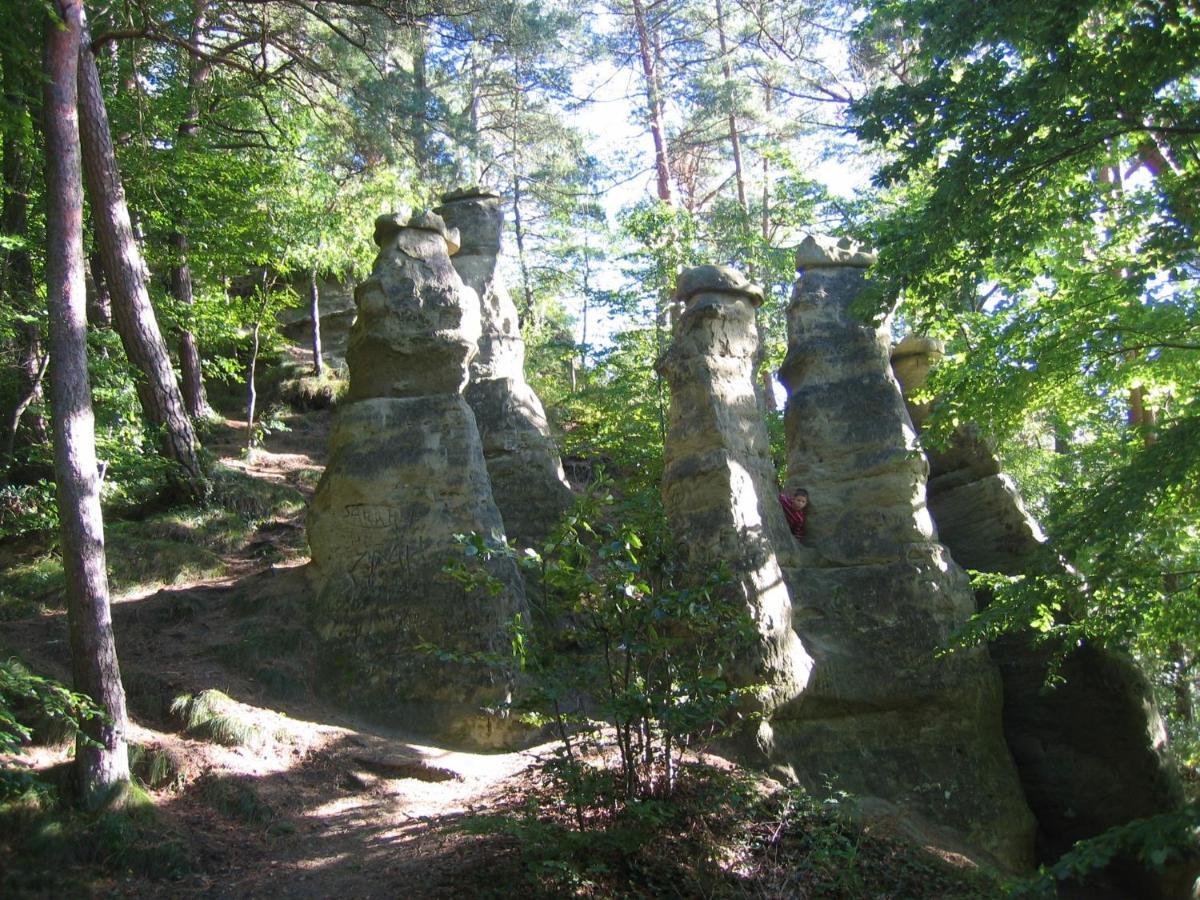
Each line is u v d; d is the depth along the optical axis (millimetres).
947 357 15156
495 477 15578
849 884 8406
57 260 9508
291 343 26938
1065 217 11641
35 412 17109
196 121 21000
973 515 14898
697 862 8023
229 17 22359
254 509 17172
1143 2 9586
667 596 7938
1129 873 12578
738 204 25875
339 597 11781
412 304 12547
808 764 11273
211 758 9656
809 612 12234
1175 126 10672
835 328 13688
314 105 20875
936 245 10812
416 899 7672
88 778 8609
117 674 9055
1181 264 11500
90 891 7805
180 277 21391
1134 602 10555
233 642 11586
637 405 21016
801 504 12883
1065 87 9812
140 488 16594
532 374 27500
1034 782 12961
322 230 22609
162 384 16781
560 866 7258
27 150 16328
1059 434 19906
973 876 9703
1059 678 11430
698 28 31734
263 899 7801
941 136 10656
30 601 13039
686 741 8852
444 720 11039
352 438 12336
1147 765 12695
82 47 16219
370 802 9469
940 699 12055
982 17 10102
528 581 13023
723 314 12273
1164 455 9703
